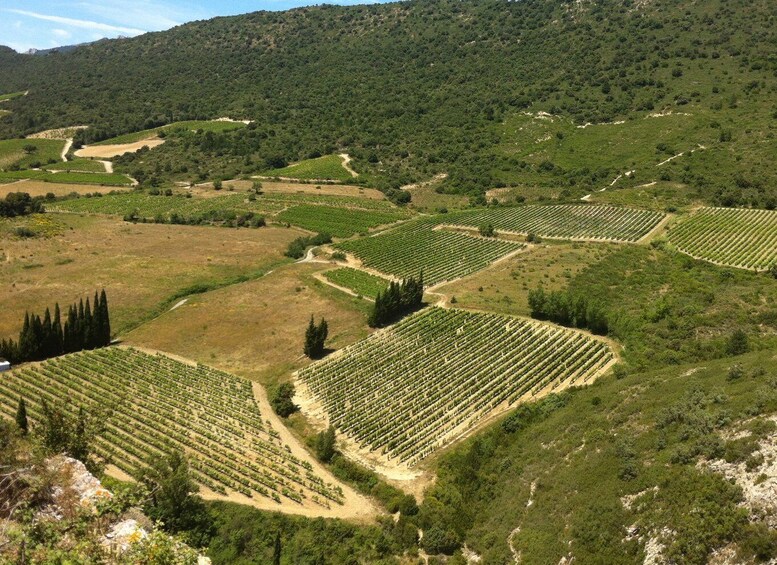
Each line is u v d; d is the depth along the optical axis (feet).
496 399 288.30
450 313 395.34
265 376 329.72
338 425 274.77
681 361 301.84
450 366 326.85
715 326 336.49
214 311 413.39
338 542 199.21
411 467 242.17
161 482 192.03
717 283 419.74
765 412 161.38
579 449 201.36
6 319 387.75
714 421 167.84
